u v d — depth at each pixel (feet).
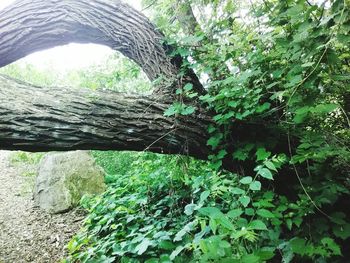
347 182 7.75
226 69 8.44
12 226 13.83
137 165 14.99
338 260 7.06
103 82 14.10
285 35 6.52
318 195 7.11
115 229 10.80
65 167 16.30
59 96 7.86
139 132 8.05
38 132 7.36
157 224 9.79
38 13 8.82
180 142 8.39
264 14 7.56
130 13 9.27
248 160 8.29
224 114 7.94
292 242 6.38
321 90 6.63
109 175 17.72
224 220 4.50
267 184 8.44
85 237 10.55
